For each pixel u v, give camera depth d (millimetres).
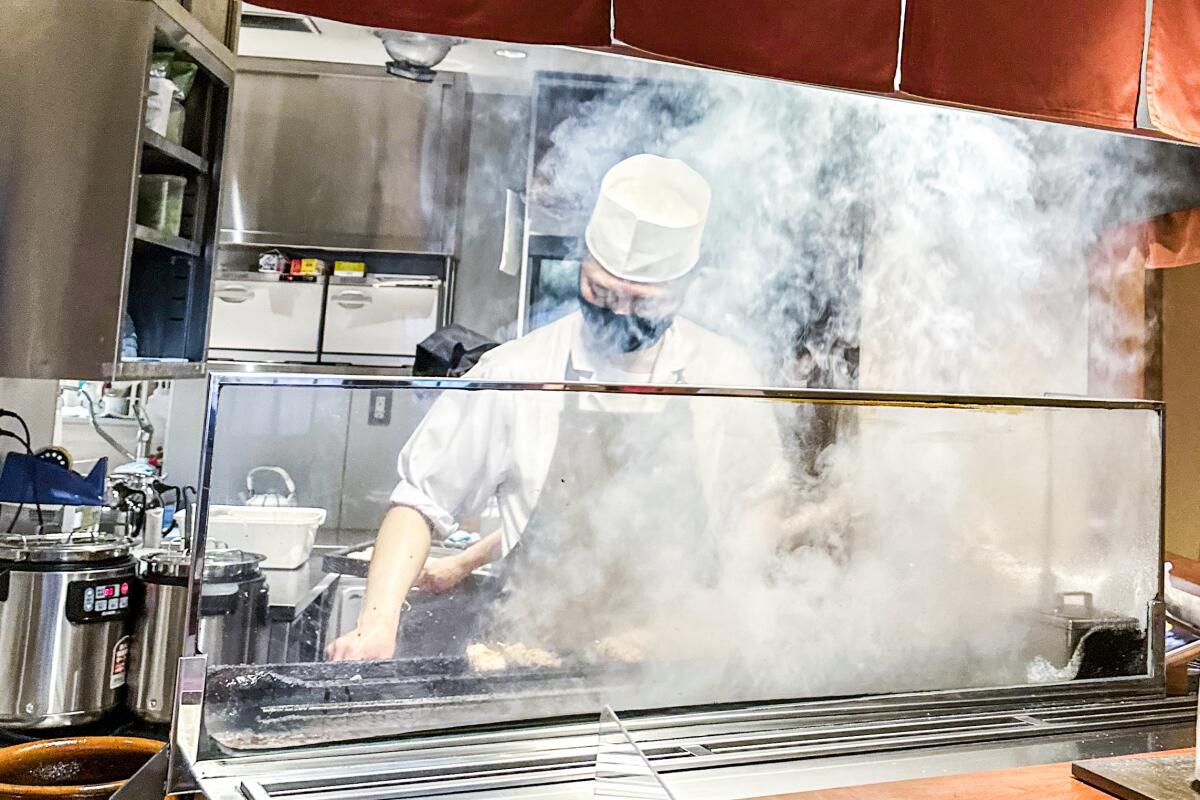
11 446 2309
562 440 1284
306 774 1053
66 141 1813
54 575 1558
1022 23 1757
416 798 1007
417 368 2494
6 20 1804
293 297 3408
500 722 1188
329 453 1174
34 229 1810
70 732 1587
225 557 1092
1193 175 3619
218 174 2314
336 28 3336
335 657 1148
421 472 1213
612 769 990
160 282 2273
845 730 1265
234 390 1110
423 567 1217
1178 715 1391
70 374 1812
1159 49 1859
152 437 3010
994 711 1372
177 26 1956
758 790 1064
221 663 1085
